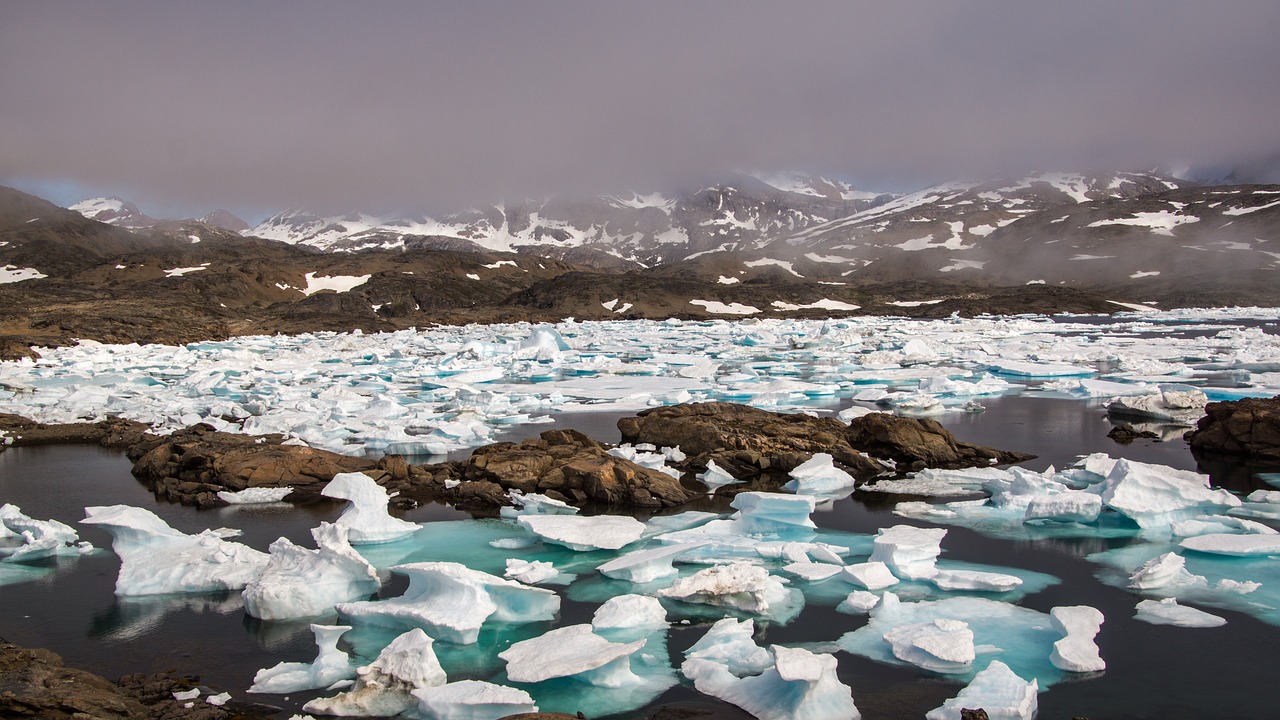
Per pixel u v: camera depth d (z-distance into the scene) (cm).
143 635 1362
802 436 2611
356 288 14138
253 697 1152
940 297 16662
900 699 1134
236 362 5669
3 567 1692
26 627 1392
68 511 2116
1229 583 1534
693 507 2136
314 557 1515
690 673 1210
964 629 1288
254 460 2314
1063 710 1105
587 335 8975
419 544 1839
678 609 1464
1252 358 5141
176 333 8888
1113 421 3366
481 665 1250
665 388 4484
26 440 3077
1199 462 2562
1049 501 1952
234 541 1848
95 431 3194
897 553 1603
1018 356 5997
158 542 1673
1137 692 1152
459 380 4922
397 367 5803
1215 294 15150
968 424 3316
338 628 1227
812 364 5897
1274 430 2619
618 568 1576
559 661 1178
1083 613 1334
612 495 2152
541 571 1614
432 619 1331
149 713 1081
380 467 2398
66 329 8050
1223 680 1184
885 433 2623
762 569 1528
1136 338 7825
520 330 10094
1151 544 1797
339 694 1120
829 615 1427
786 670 1062
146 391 4262
